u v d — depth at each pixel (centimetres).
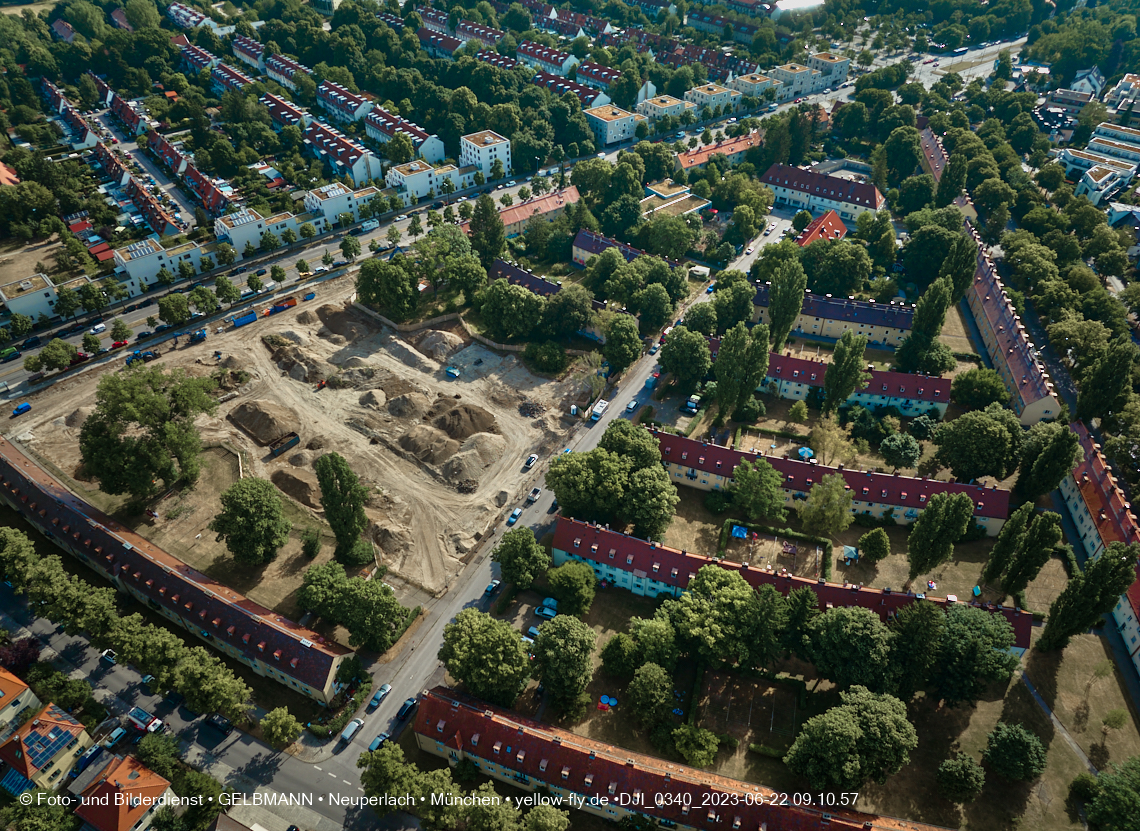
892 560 15362
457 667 12162
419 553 15675
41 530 16162
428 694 11819
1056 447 15250
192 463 16750
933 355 19562
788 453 17900
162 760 11550
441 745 11519
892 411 18938
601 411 19275
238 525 14600
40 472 17188
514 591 14650
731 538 15900
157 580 14025
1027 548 13350
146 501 16800
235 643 13038
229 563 15412
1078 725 12369
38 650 13588
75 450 18200
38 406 19588
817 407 19275
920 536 13712
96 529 14925
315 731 12262
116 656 12900
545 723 12394
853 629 12031
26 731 11662
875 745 10750
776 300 19612
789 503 16575
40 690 12644
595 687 13012
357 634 13350
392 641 13612
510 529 16200
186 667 12181
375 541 15875
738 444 18175
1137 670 13062
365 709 12712
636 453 16100
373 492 17000
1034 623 13962
